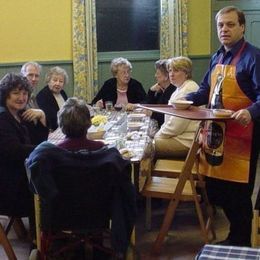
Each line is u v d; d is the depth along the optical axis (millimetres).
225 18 2781
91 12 5410
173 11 5668
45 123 3439
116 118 4078
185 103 2951
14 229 3414
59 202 2432
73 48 5426
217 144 2875
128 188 2404
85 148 2523
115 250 2424
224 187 2971
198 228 3586
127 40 5945
